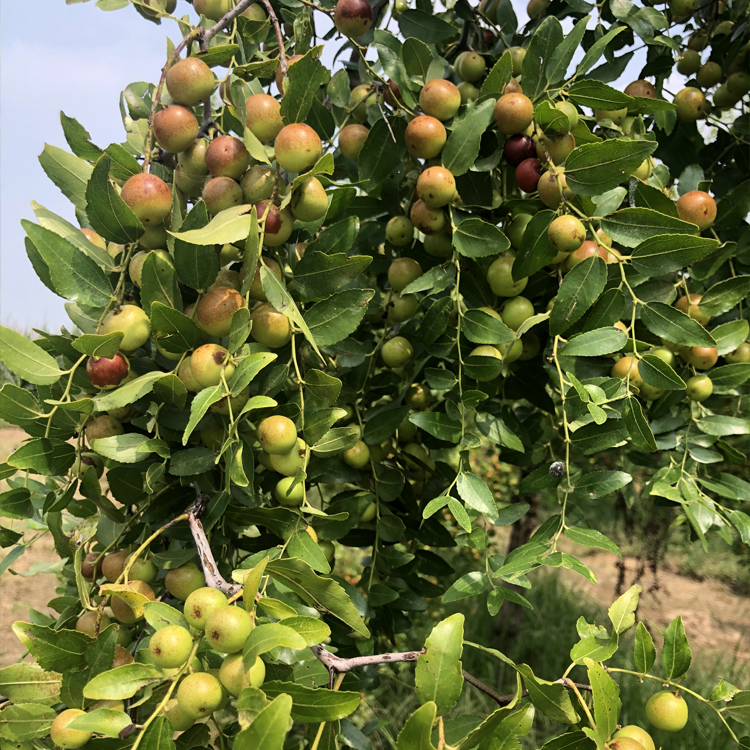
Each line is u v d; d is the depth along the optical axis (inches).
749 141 30.8
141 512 20.8
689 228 21.4
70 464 20.6
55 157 20.7
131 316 19.2
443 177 23.0
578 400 22.4
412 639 54.8
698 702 48.8
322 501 26.0
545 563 19.1
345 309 20.4
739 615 69.7
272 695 14.5
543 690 16.4
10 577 68.9
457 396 23.9
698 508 24.1
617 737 16.5
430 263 26.9
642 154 20.6
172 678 14.9
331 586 16.5
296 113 19.5
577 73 23.6
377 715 48.1
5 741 16.4
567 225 21.5
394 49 24.5
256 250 18.0
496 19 30.7
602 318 22.9
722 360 27.3
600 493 21.6
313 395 20.2
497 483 58.0
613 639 17.9
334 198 21.2
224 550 22.9
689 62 31.3
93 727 14.1
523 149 23.5
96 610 19.4
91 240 21.5
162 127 20.2
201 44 20.9
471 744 15.1
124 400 18.6
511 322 24.6
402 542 29.2
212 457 19.9
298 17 25.3
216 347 18.5
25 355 18.4
